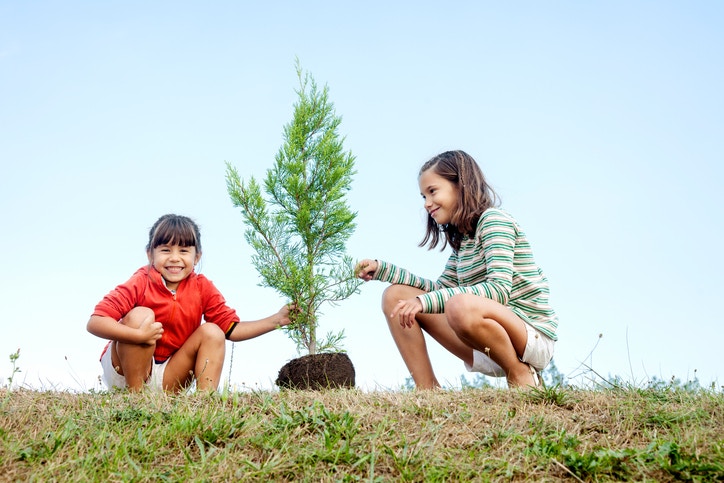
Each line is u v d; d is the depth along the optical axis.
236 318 4.77
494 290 4.05
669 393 3.82
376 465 2.83
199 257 4.84
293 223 5.28
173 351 4.60
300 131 5.42
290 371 4.66
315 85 5.63
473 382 4.79
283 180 5.34
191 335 4.44
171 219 4.61
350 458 2.84
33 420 3.35
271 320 4.85
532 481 2.69
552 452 2.90
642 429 3.25
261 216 5.23
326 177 5.33
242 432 3.15
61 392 4.06
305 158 5.42
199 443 2.91
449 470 2.75
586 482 2.69
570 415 3.43
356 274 4.74
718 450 2.81
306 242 5.25
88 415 3.45
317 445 2.98
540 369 4.32
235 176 5.27
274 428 3.15
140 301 4.45
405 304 4.02
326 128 5.56
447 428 3.22
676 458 2.72
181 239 4.50
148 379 4.44
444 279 4.77
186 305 4.56
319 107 5.59
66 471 2.71
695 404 3.58
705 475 2.62
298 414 3.29
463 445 3.05
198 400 3.73
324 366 4.64
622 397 3.73
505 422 3.29
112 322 4.13
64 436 3.02
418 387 4.42
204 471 2.73
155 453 2.92
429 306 4.01
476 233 4.39
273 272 5.09
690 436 3.04
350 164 5.43
